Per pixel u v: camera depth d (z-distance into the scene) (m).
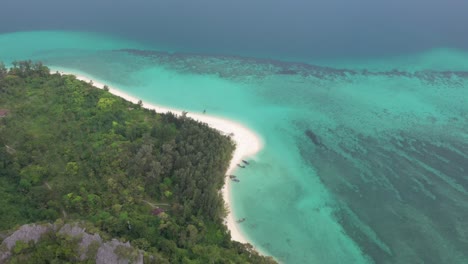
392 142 130.00
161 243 74.62
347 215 99.69
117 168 94.44
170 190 93.62
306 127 136.75
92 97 128.50
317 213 99.81
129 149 101.12
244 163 115.69
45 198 84.12
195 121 120.19
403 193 107.44
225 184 106.31
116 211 82.31
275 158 119.56
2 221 76.25
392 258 88.19
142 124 115.94
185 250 75.50
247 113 142.38
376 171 115.81
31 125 110.94
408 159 121.38
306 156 121.62
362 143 129.25
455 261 87.62
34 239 66.25
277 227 94.62
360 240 92.56
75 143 104.12
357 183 111.00
